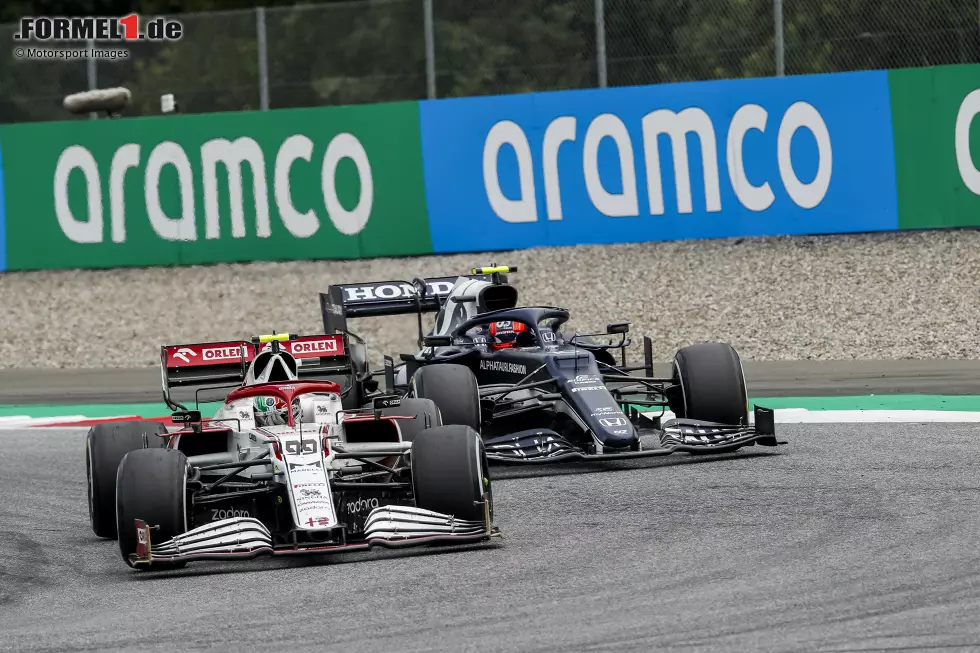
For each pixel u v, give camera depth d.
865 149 74.25
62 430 57.94
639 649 23.39
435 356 47.66
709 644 23.48
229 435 34.97
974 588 26.34
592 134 77.38
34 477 47.09
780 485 38.19
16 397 68.12
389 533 30.80
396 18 88.81
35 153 83.31
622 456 39.66
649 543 31.97
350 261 81.94
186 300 80.88
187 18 91.31
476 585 28.53
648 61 81.75
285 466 31.58
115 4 124.94
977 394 55.12
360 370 49.09
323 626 25.86
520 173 78.25
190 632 25.94
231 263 83.31
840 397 56.38
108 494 35.53
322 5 89.69
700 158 76.25
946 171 73.56
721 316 71.62
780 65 79.31
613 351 70.25
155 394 66.69
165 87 91.56
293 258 81.00
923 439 45.09
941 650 22.50
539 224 78.25
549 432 41.78
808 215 75.06
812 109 74.75
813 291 72.12
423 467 31.95
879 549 30.09
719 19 80.50
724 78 80.38
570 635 24.44
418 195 79.31
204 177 81.75
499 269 48.78
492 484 41.25
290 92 90.12
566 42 84.31
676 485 38.91
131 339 78.56
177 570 31.95
